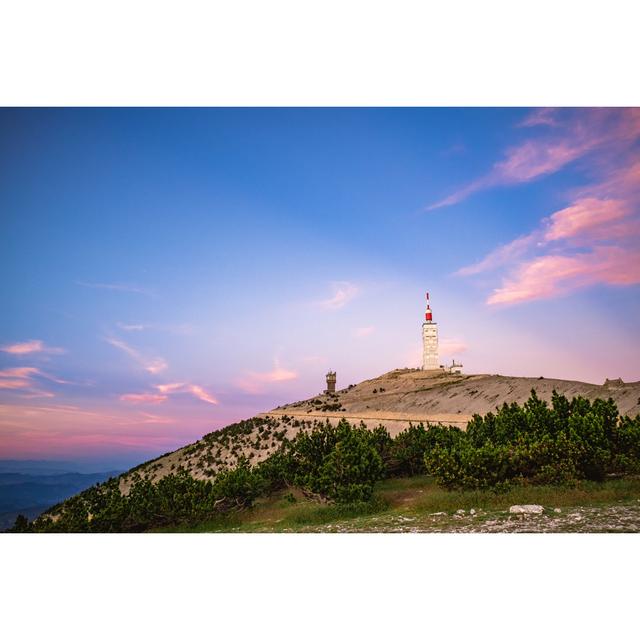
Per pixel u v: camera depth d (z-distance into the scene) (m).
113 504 26.56
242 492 28.44
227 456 63.81
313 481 26.77
